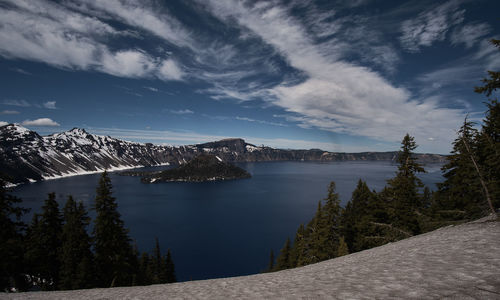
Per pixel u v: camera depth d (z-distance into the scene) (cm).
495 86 1448
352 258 954
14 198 2417
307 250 3259
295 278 630
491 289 263
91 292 862
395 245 1030
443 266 421
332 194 3138
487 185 1385
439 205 2434
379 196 2738
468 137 1573
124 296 713
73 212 2762
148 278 4188
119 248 2723
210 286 705
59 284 2652
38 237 2753
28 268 2558
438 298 262
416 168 2389
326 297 358
